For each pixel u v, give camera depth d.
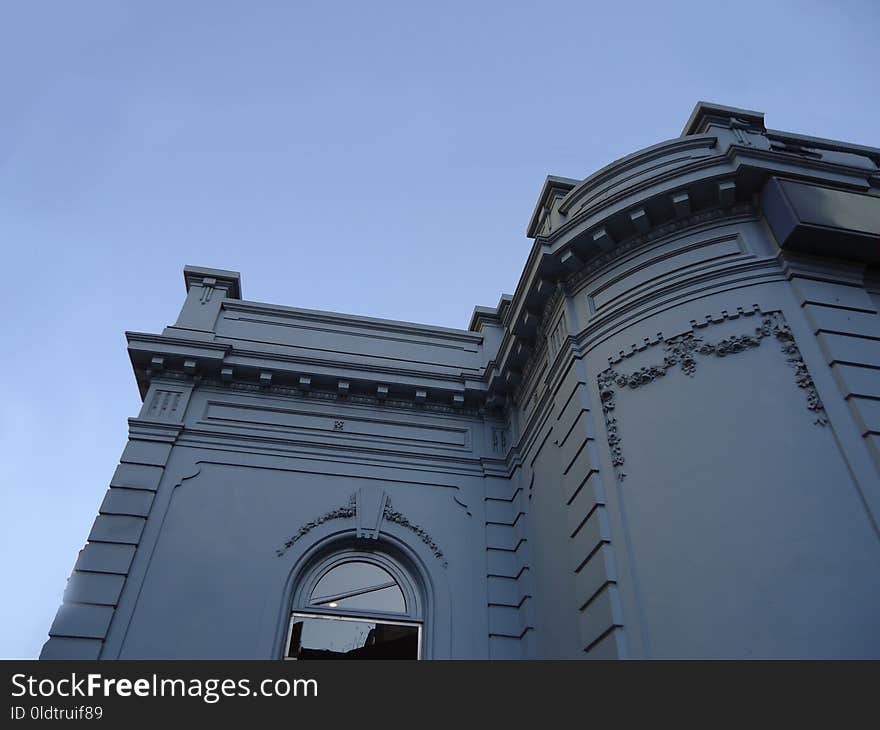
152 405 12.31
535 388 12.37
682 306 9.49
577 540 9.16
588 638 8.33
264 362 13.09
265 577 10.91
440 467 12.96
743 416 8.27
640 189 10.31
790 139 12.16
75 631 9.65
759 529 7.46
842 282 9.01
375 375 13.41
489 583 11.59
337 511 11.90
